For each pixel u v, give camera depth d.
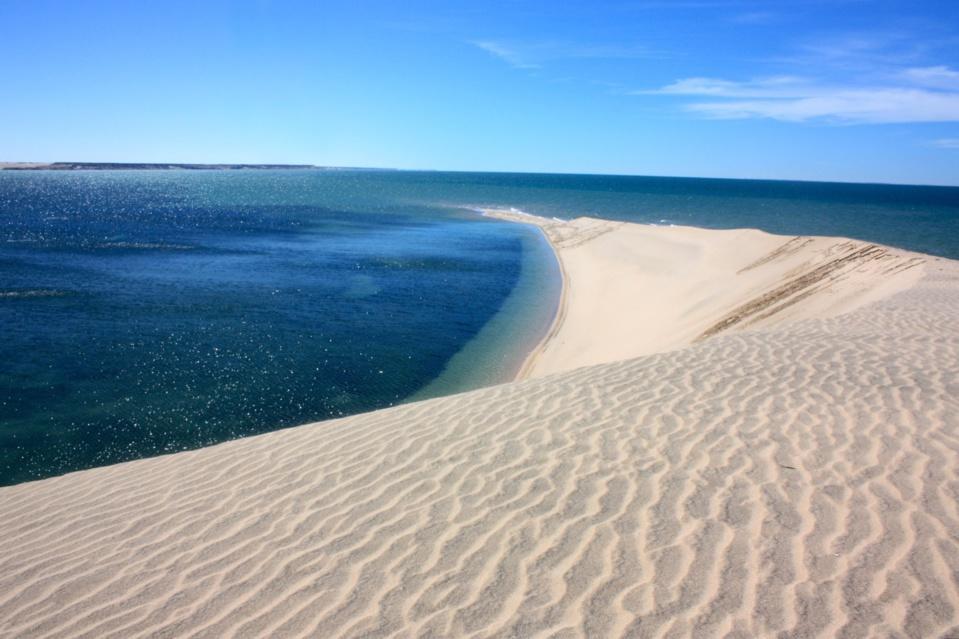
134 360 14.76
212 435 10.86
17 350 15.07
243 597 3.37
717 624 2.87
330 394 12.98
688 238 31.64
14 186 123.88
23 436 10.55
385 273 28.41
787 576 3.20
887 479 4.21
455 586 3.31
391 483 4.66
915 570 3.19
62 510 4.85
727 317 14.77
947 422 5.20
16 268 26.73
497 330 18.47
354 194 105.75
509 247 39.47
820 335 8.77
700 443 4.98
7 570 3.88
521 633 2.89
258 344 16.45
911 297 11.96
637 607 3.02
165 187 132.38
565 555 3.52
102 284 23.77
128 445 10.39
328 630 3.03
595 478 4.47
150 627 3.16
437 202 85.75
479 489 4.44
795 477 4.31
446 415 6.19
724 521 3.77
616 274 25.89
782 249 20.75
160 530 4.26
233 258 32.03
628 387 6.63
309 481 4.85
